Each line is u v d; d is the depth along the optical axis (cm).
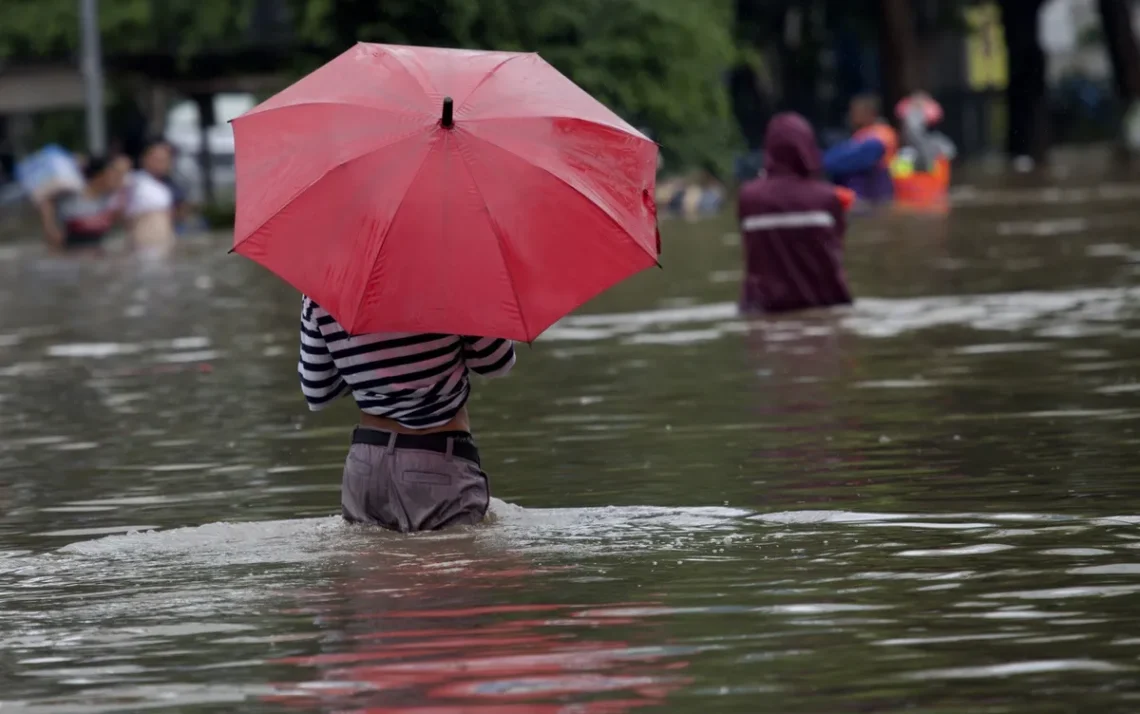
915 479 1473
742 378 2211
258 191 1250
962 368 2205
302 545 1273
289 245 1227
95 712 887
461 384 1322
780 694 874
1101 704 846
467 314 1224
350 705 876
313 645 992
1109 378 2066
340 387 1351
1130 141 12669
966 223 5247
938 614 1016
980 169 10656
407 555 1221
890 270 3731
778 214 2930
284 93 1300
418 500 1310
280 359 2670
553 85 1294
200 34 8950
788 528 1281
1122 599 1036
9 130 11794
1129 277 3319
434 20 7500
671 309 3152
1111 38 12712
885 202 6325
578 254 1235
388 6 7431
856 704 856
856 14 12912
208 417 2086
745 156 10138
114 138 11212
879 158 5988
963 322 2711
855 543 1220
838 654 942
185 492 1586
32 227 8481
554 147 1246
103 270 5016
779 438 1734
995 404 1900
